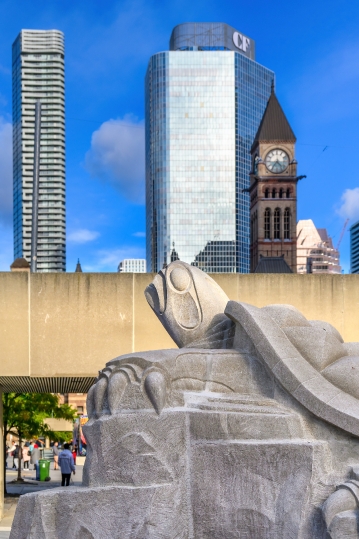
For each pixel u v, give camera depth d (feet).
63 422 121.39
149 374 20.26
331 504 17.33
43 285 37.29
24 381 40.45
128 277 37.55
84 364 37.04
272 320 21.74
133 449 19.62
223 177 480.23
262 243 368.27
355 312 38.14
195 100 487.20
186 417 19.92
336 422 18.86
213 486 19.29
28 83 341.21
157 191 481.05
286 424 19.44
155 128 487.61
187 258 472.03
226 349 22.15
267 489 18.75
